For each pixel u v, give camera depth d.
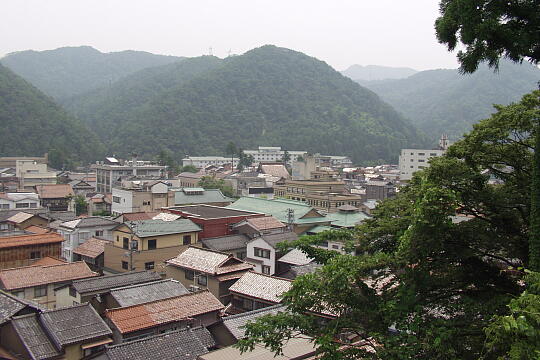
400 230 14.36
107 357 20.64
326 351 11.09
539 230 11.23
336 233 15.84
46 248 42.41
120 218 54.28
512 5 11.13
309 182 85.00
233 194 95.44
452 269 13.28
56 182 101.31
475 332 11.05
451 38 11.87
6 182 95.69
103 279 34.25
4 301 25.89
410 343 10.38
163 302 26.70
